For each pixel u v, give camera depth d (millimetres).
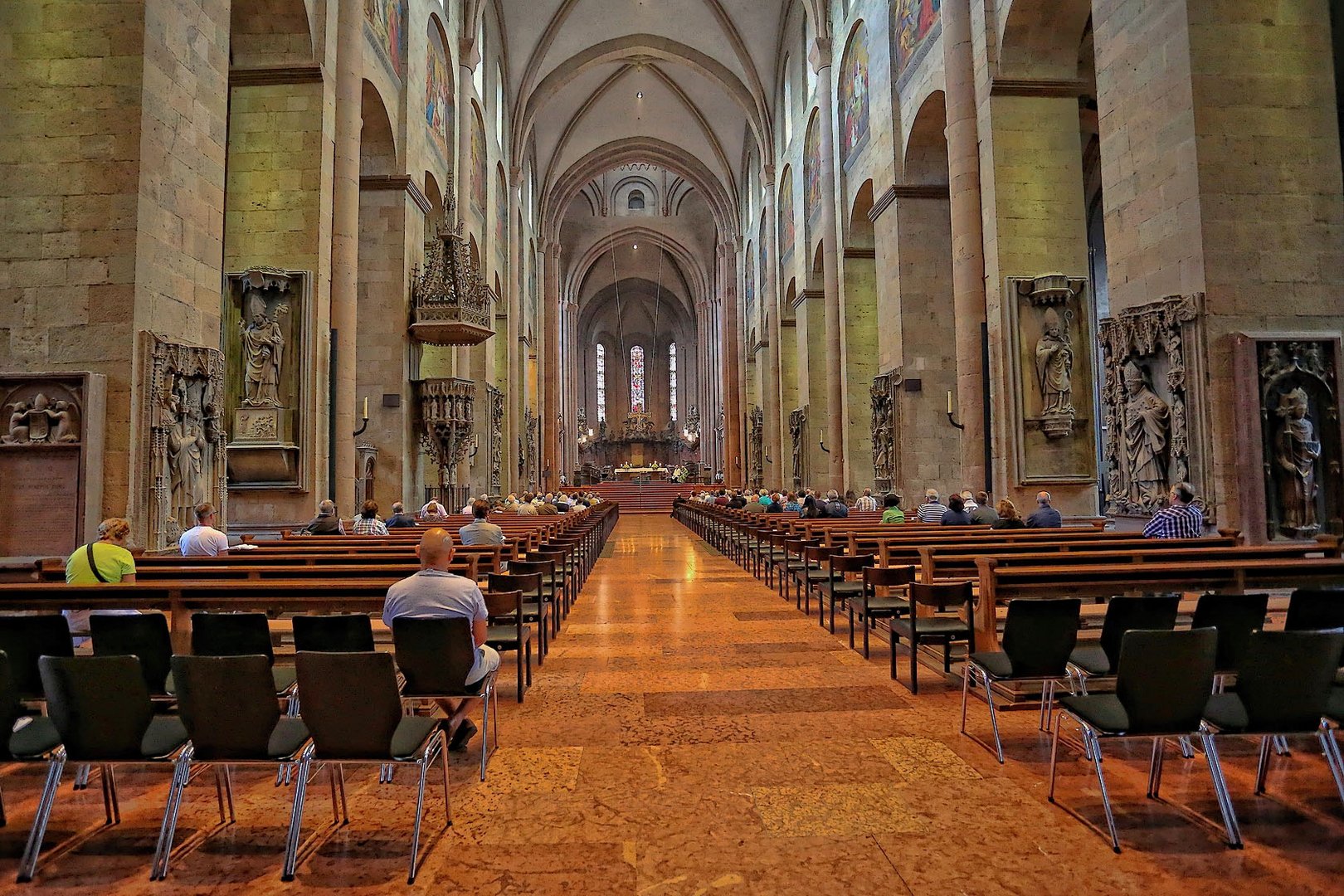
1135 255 9398
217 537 7344
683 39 33000
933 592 5598
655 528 29609
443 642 4234
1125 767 4332
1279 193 8508
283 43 12914
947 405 17609
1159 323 8812
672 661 7055
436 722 3752
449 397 17594
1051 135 13578
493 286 25938
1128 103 9484
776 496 21016
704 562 16484
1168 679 3473
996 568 5406
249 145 12875
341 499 13219
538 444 39562
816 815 3764
